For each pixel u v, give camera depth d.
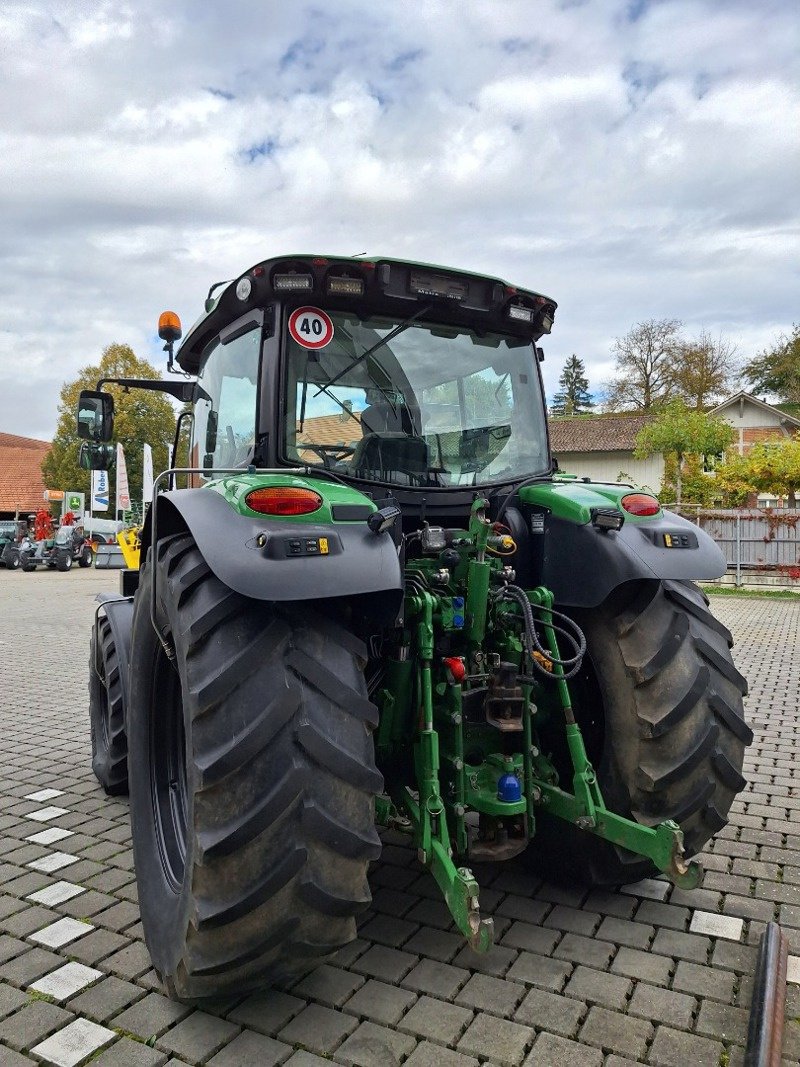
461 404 3.18
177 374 4.14
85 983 2.60
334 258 2.76
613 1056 2.20
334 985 2.53
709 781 2.78
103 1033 2.34
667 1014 2.38
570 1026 2.32
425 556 2.87
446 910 3.01
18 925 2.99
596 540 2.88
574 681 3.07
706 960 2.67
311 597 2.10
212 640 2.19
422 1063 2.18
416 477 3.05
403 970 2.61
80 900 3.18
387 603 2.41
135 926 2.98
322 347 2.89
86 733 5.75
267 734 2.07
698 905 3.07
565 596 2.95
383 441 2.99
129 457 37.56
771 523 16.06
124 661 4.12
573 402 88.81
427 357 3.10
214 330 3.51
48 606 14.20
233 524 2.25
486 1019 2.36
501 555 2.98
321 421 2.88
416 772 2.70
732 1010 2.40
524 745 2.80
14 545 25.66
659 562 2.80
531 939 2.80
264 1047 2.26
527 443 3.38
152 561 2.65
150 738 2.98
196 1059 2.22
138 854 2.84
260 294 2.83
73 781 4.68
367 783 2.17
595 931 2.87
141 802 2.93
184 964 2.19
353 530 2.31
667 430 24.53
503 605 2.91
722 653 2.88
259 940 2.09
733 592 15.03
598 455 38.38
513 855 2.75
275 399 2.81
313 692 2.18
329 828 2.10
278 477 2.51
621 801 2.84
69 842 3.77
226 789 2.08
